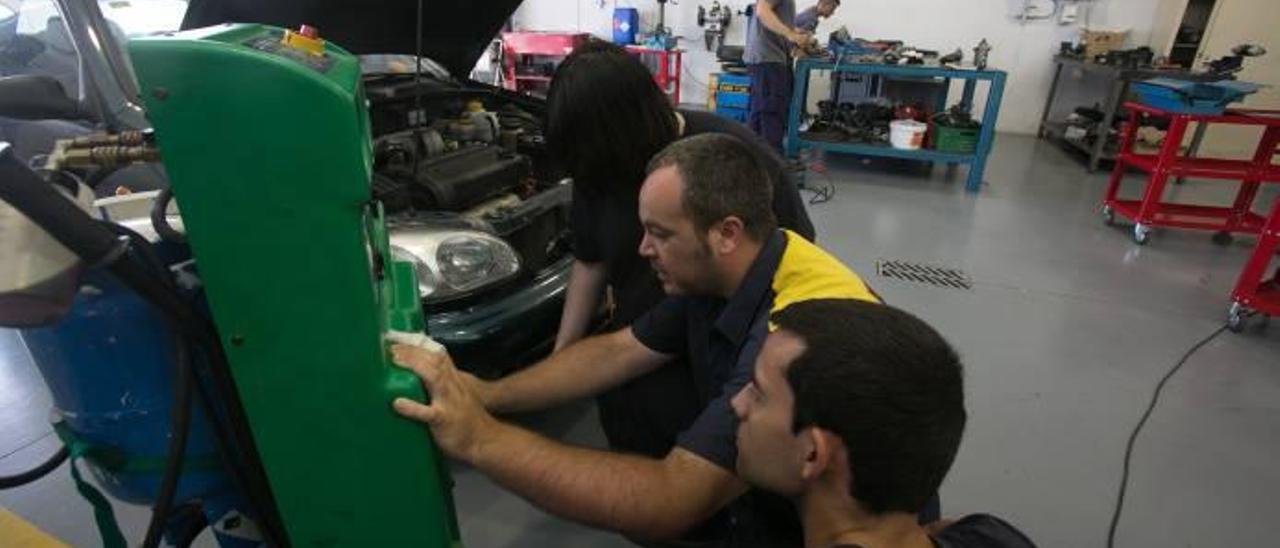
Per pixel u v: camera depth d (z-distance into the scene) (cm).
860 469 59
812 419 59
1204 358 234
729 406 82
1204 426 196
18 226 57
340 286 58
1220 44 501
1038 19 575
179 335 64
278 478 68
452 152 173
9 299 58
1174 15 516
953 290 285
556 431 179
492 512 152
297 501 70
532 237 164
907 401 57
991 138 425
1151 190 337
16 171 51
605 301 162
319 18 170
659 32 599
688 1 641
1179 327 258
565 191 176
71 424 74
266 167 52
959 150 438
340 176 53
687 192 90
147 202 80
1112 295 285
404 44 202
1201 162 343
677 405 129
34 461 162
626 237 135
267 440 66
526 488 78
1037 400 205
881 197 419
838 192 428
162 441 74
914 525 64
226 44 50
